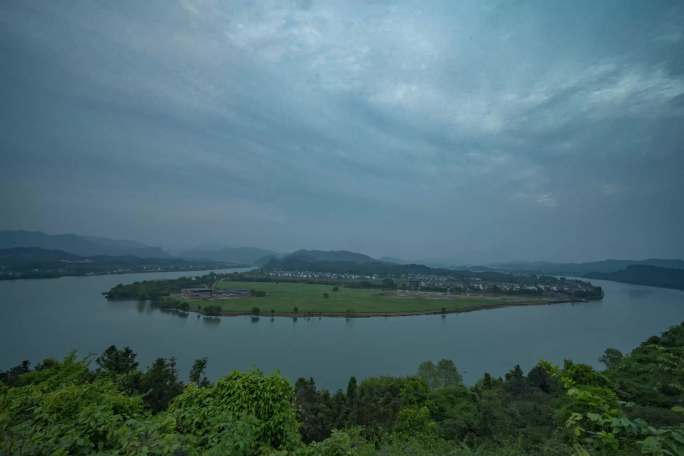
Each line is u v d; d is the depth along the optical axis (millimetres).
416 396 27906
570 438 5875
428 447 8312
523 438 9242
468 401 23328
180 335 79500
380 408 24359
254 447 6258
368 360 63562
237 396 7105
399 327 94875
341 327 93750
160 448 4441
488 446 8680
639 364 17312
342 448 5582
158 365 20578
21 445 4168
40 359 59062
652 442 4262
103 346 67500
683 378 11578
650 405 10805
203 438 5664
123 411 6332
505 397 23531
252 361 61094
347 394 33219
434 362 62062
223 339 77000
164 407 18281
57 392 5789
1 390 6195
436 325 97938
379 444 8180
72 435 4594
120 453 4512
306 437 19516
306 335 83188
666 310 125688
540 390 27594
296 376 54250
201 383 22484
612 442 4938
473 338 81375
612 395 5621
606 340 79688
